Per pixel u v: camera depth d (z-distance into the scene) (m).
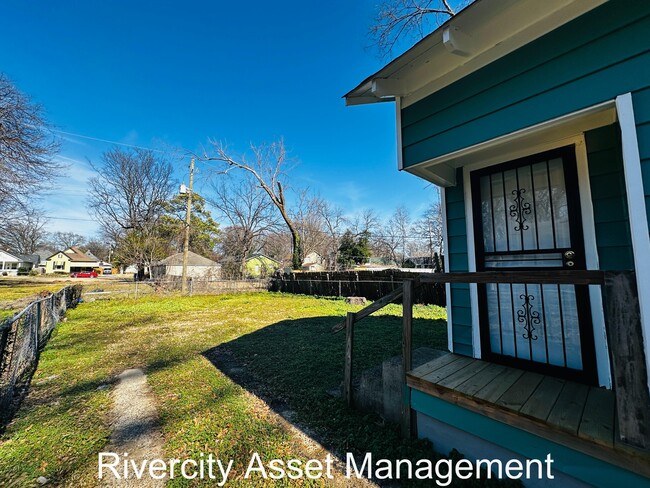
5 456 2.03
